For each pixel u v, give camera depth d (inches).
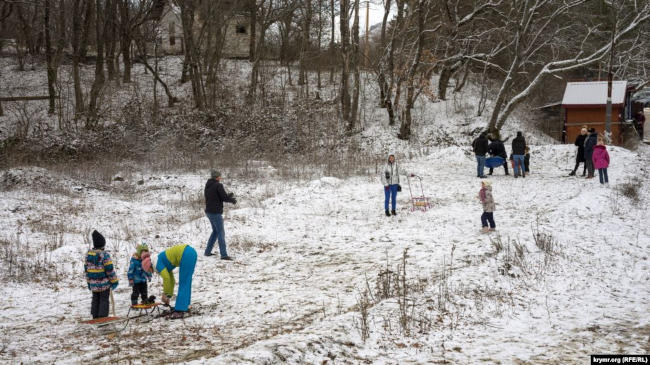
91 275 291.4
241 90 1476.4
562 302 305.0
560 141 1405.0
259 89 1496.1
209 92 1456.7
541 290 328.2
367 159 1041.5
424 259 400.8
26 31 1704.0
